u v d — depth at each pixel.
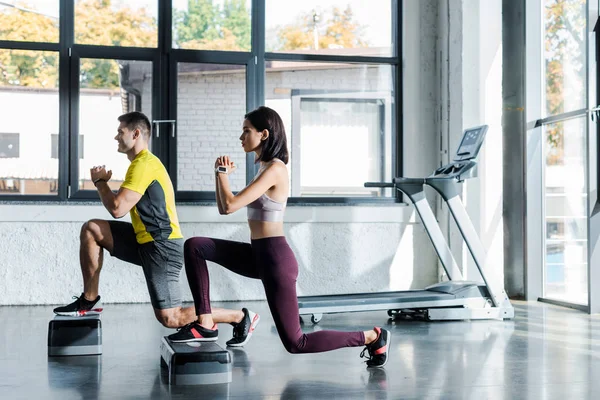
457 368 3.75
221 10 6.80
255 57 6.86
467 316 5.54
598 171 5.66
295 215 6.79
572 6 6.18
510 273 6.98
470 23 6.68
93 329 4.11
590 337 4.73
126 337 4.71
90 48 6.57
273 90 6.92
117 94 6.63
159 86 6.69
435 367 3.77
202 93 6.77
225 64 6.82
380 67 7.11
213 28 6.79
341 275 6.88
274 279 3.35
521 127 6.92
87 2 6.57
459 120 6.71
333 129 7.03
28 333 4.85
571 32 6.20
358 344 3.64
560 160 6.45
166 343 3.67
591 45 5.62
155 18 6.70
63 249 6.43
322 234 6.86
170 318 3.96
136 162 3.87
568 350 4.27
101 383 3.38
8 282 6.37
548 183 6.67
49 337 4.06
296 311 3.40
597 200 5.71
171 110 6.71
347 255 6.90
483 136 5.46
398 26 7.12
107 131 6.62
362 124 7.09
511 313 5.62
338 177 7.05
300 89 6.97
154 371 3.66
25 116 6.48
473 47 6.68
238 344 4.39
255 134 3.42
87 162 6.57
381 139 7.12
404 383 3.39
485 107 6.68
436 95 7.14
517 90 6.95
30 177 6.48
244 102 6.84
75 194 6.52
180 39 6.74
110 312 5.92
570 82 6.24
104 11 6.61
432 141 7.13
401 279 7.00
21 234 6.39
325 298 5.52
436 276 7.05
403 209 6.99
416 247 7.03
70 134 6.54
